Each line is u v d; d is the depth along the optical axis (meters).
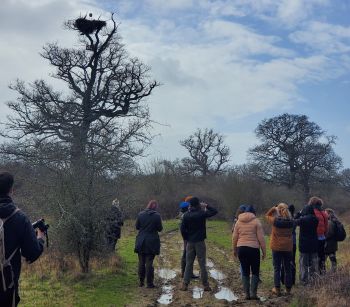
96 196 11.48
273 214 10.27
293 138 72.19
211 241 22.84
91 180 11.52
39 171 12.01
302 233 10.54
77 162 11.77
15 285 4.70
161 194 41.47
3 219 4.68
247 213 9.93
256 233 9.76
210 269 14.08
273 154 73.25
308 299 8.45
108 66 37.06
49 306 8.84
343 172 79.50
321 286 8.67
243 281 9.75
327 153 71.69
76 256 12.01
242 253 9.67
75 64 36.19
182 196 41.34
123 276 12.06
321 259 11.30
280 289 10.48
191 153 73.38
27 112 32.47
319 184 69.50
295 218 10.95
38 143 13.72
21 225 4.73
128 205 12.52
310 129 72.31
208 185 44.59
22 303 8.98
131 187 13.41
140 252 11.03
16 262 4.73
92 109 35.53
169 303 9.43
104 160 12.11
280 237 10.09
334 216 11.87
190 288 10.98
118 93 35.94
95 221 11.48
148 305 9.12
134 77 36.00
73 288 10.36
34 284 10.54
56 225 11.30
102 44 36.19
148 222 11.04
